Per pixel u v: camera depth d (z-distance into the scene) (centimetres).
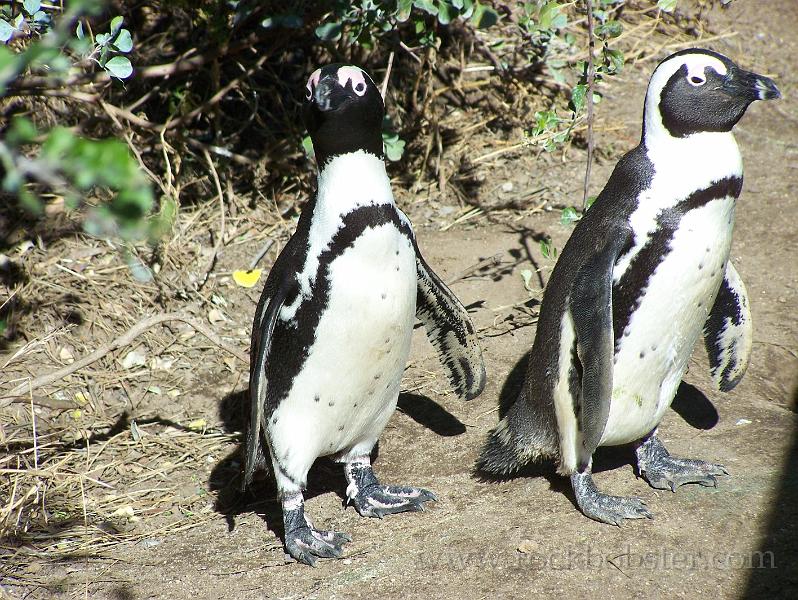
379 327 659
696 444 797
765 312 1034
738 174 645
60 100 1209
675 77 634
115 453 873
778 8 1764
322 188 659
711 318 779
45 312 1034
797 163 1342
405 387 945
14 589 668
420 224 1256
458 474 796
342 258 643
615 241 642
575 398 680
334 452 739
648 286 648
